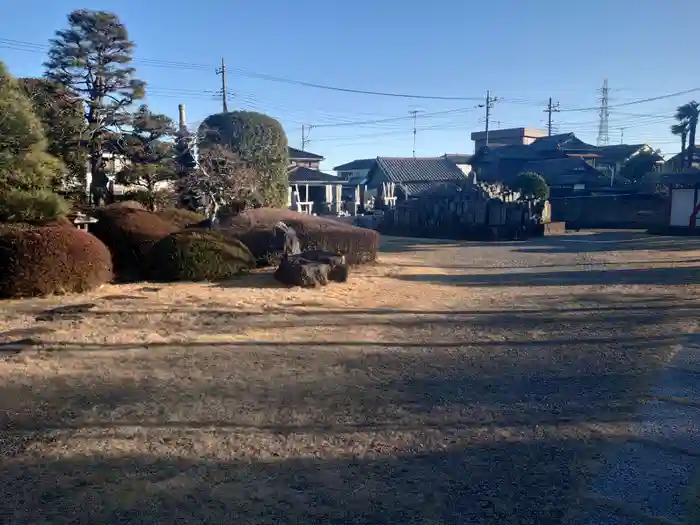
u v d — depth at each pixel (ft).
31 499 10.84
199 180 53.16
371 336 23.27
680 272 42.42
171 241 35.91
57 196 36.06
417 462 12.42
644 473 11.95
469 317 26.94
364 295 32.35
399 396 16.46
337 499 10.92
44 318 25.36
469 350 21.31
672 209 86.02
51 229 31.32
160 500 10.83
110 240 39.68
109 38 51.80
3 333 22.84
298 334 23.41
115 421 14.52
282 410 15.34
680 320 26.03
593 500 10.91
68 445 13.12
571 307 29.27
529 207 82.64
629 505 10.74
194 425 14.30
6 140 34.19
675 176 85.10
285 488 11.30
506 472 12.00
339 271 36.68
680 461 12.47
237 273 37.35
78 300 29.22
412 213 86.53
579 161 141.79
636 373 18.53
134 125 53.26
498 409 15.49
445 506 10.70
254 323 25.14
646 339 22.76
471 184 91.25
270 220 45.47
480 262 50.03
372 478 11.72
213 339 22.43
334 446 13.17
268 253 41.93
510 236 78.43
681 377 18.11
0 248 29.43
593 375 18.38
